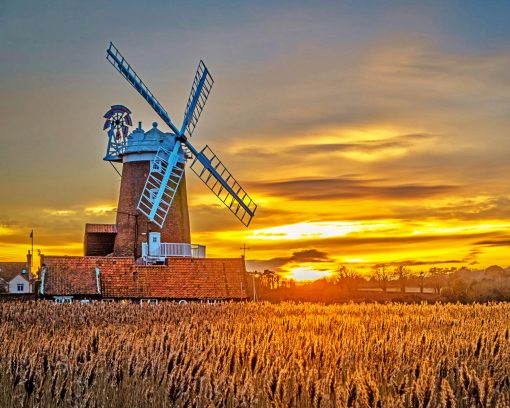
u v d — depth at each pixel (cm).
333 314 5156
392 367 2422
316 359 2572
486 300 8381
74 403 2080
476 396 1898
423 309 5762
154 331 3189
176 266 6625
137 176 6806
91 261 6531
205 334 3306
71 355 2541
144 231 6756
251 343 2762
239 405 1859
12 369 2391
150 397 2117
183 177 6981
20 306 5528
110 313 5269
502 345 2675
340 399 1827
